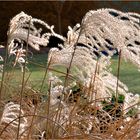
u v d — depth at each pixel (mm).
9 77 6250
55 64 5395
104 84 5594
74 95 5863
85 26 5070
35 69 14961
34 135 4918
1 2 34969
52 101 5375
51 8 36688
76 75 5457
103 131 5223
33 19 4988
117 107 5742
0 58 5914
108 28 4992
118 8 38781
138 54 5117
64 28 37719
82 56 5250
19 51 5875
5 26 34406
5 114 4770
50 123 5164
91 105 5551
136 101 5828
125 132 4852
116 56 20812
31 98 5895
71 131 5156
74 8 37906
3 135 4898
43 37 5184
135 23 4984
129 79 16484
